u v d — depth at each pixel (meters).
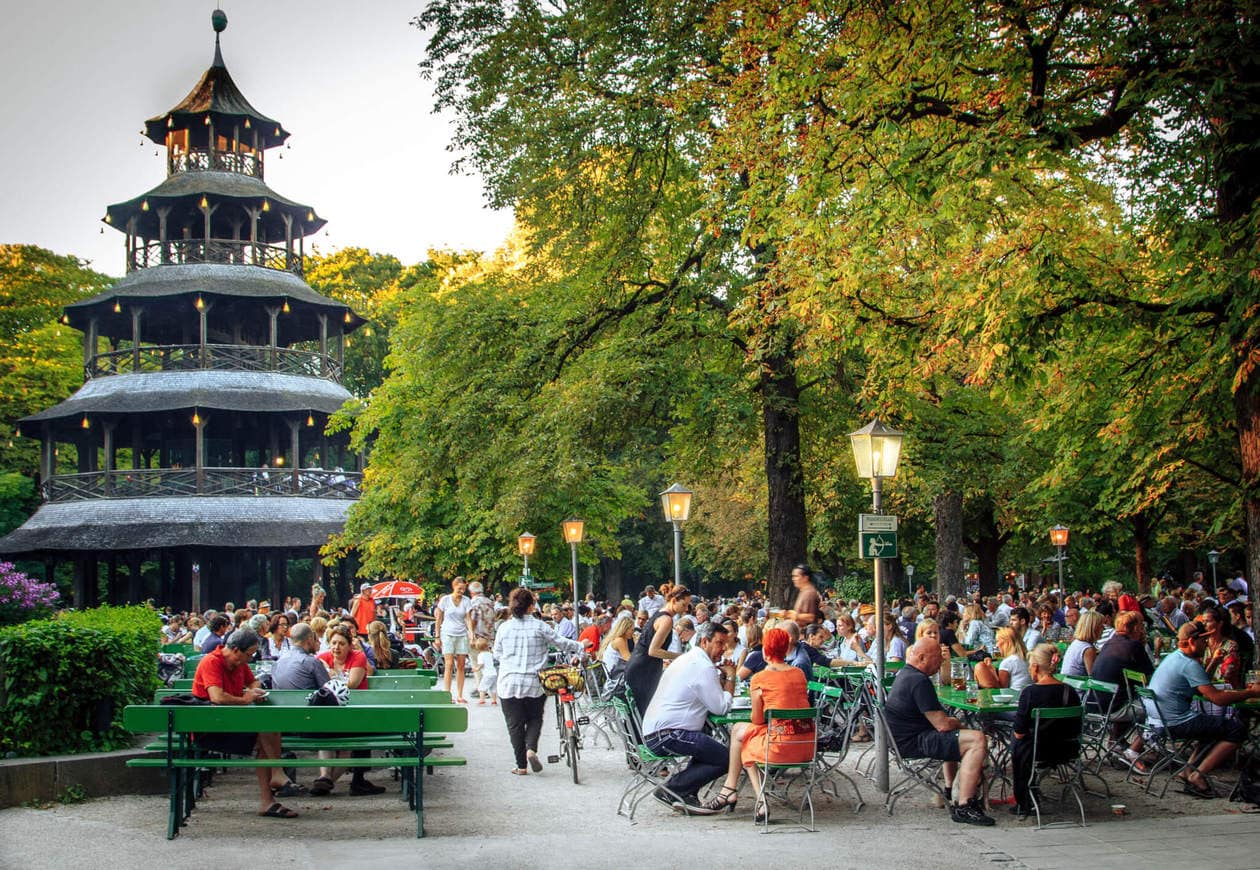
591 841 9.71
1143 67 13.38
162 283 48.34
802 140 15.17
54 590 19.80
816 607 15.92
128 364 48.31
